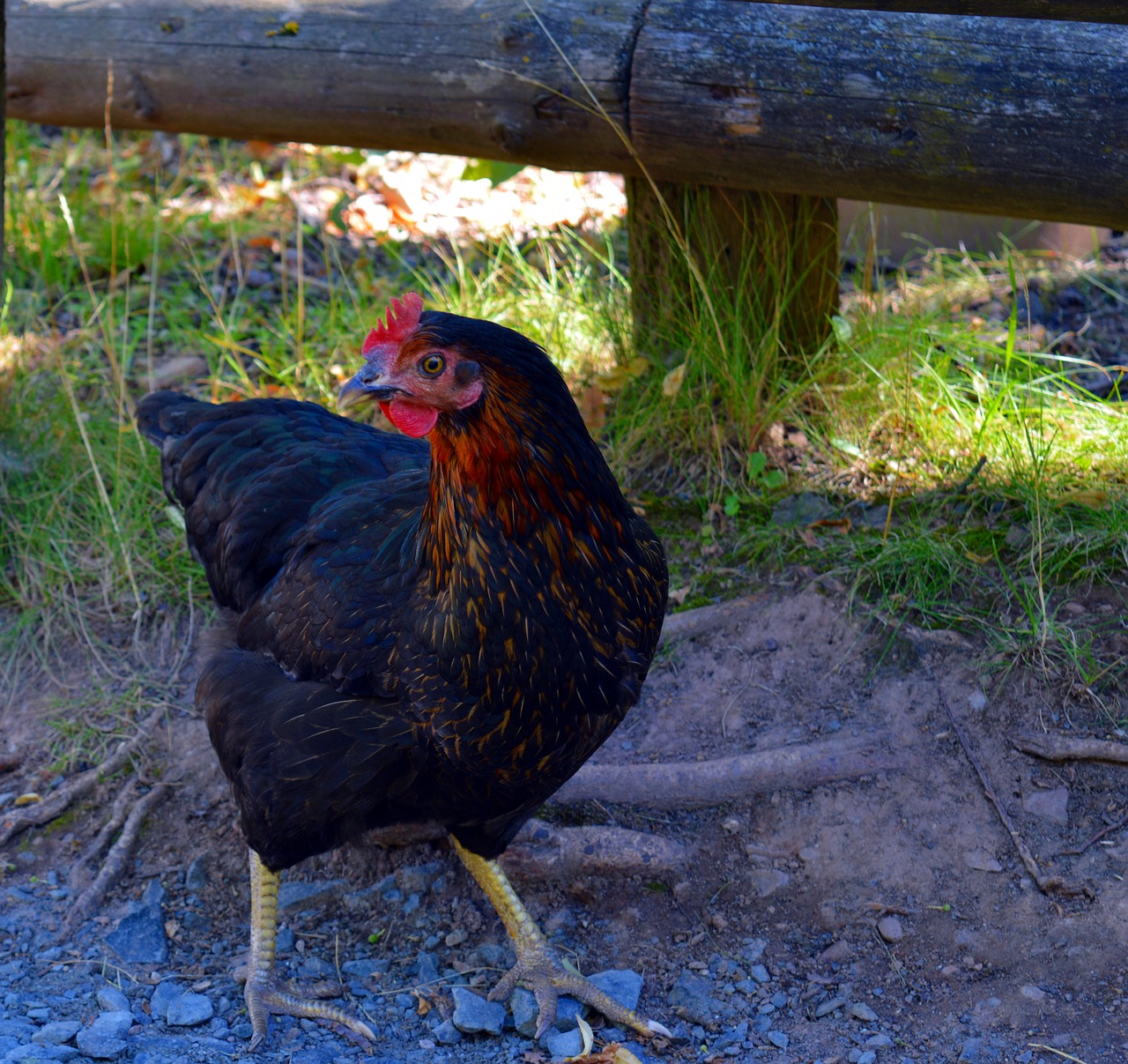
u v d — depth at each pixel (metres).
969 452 2.13
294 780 1.81
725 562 2.11
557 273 2.38
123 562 2.17
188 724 2.08
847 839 1.94
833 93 1.95
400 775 1.81
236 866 1.99
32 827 2.02
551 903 1.96
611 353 2.28
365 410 2.27
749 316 2.19
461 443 1.74
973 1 1.99
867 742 1.98
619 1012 1.86
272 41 2.14
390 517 1.84
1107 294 2.37
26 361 2.32
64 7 2.22
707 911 1.94
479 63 2.06
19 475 2.21
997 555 2.04
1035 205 1.93
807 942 1.91
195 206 2.66
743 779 1.97
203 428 1.98
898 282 2.37
